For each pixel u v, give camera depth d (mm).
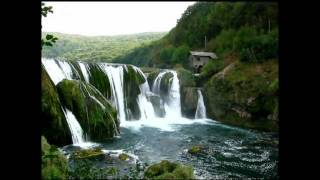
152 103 28266
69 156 14227
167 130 22484
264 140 19328
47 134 16406
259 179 12242
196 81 31266
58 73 21188
